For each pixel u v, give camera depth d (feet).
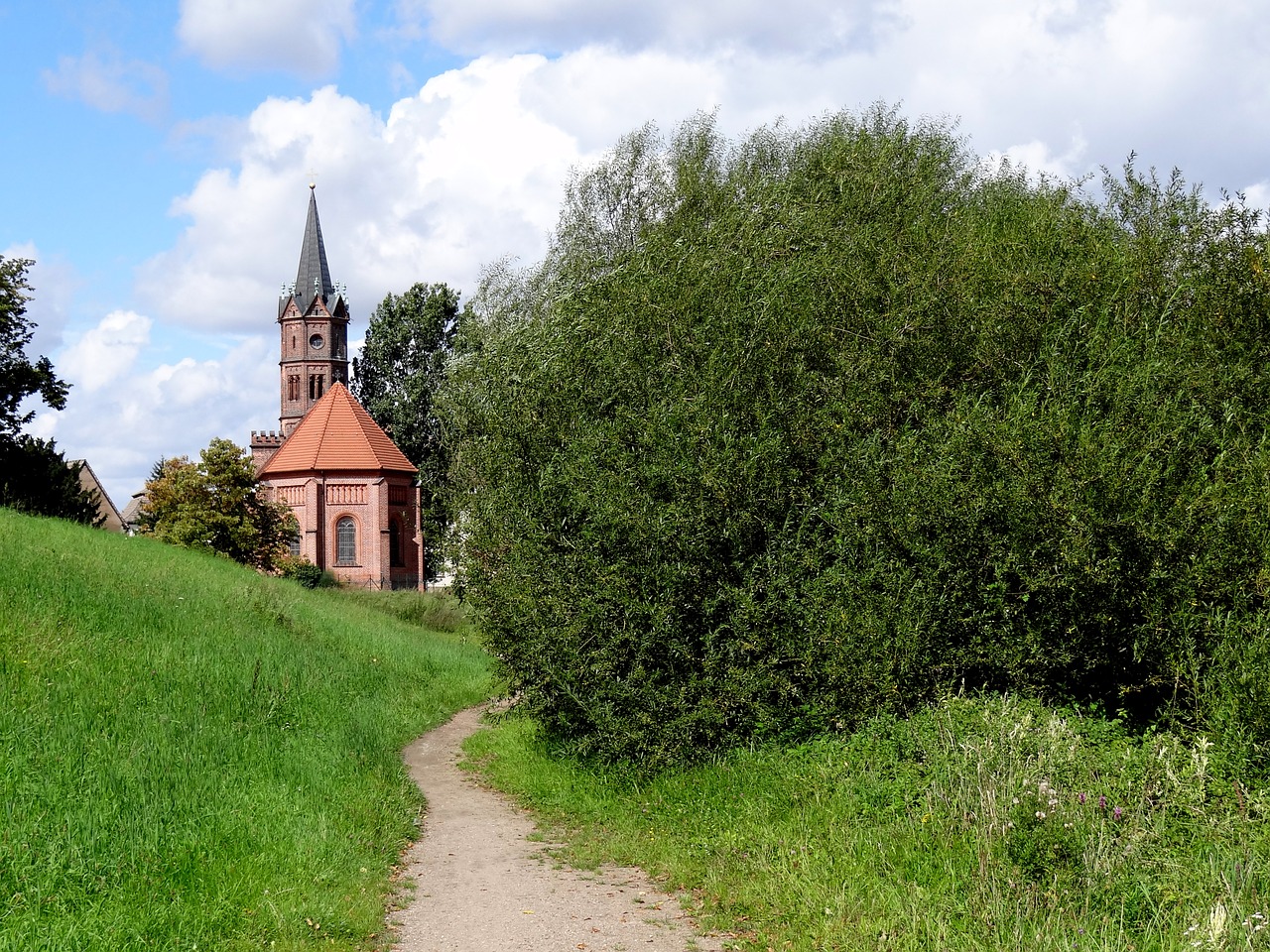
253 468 150.51
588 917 25.08
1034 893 20.98
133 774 31.19
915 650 31.96
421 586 200.85
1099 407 33.81
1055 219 45.47
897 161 53.16
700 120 67.92
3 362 123.24
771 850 27.84
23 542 64.03
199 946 20.89
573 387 44.47
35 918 21.06
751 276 43.11
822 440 38.22
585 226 69.92
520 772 45.37
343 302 291.99
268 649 57.52
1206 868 21.21
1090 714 32.53
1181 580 30.25
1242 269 38.40
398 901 26.48
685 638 38.01
